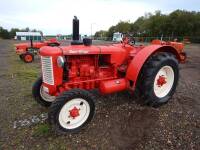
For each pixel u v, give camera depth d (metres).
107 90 3.97
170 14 50.31
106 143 3.16
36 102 4.62
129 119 3.82
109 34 71.75
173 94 4.75
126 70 4.22
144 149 3.03
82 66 3.85
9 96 5.05
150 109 4.21
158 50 4.43
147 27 55.00
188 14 47.66
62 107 3.23
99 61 4.15
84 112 3.50
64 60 3.49
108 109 4.20
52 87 3.59
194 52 17.27
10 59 12.34
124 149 3.03
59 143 3.16
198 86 5.88
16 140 3.23
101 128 3.54
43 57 3.61
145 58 4.01
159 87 4.41
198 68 9.12
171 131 3.45
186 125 3.64
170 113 4.06
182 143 3.15
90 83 3.94
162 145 3.11
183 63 10.59
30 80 6.60
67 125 3.37
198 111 4.18
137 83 4.23
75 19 3.83
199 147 3.07
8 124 3.70
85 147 3.07
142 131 3.45
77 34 3.89
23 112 4.16
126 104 4.43
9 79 6.74
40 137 3.31
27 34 63.31
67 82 3.72
